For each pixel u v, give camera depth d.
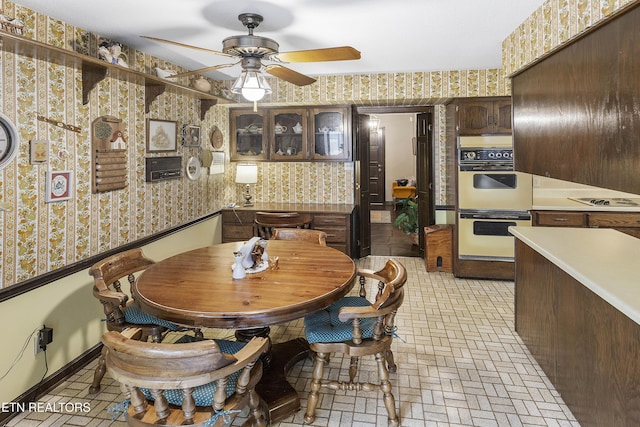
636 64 1.65
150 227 3.44
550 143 2.47
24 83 2.20
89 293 2.73
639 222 4.02
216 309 1.76
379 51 3.37
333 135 4.79
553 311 2.37
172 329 2.30
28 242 2.27
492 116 4.23
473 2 2.33
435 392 2.34
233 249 2.88
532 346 2.73
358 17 2.51
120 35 2.78
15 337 2.18
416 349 2.85
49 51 2.07
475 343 2.94
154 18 2.46
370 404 2.25
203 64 3.72
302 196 5.32
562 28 2.16
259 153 4.95
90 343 2.75
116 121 2.94
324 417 2.14
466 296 3.95
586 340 1.96
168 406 1.43
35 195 2.30
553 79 2.41
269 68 2.48
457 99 4.25
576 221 4.12
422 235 5.54
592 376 1.90
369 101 4.53
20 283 2.19
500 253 4.38
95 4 2.22
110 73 2.68
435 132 5.08
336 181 5.23
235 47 2.24
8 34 1.78
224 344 1.95
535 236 2.72
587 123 2.04
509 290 4.12
